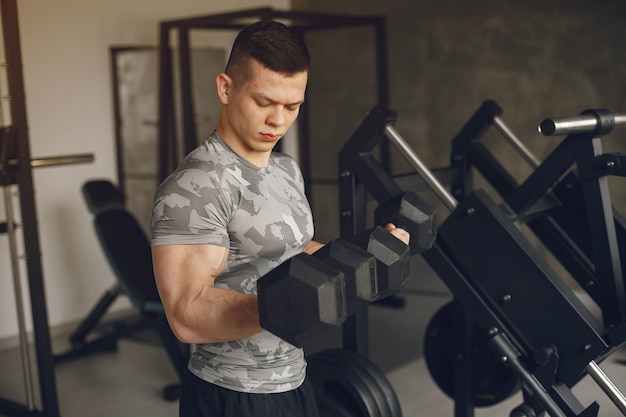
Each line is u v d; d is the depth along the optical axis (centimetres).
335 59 580
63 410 336
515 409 216
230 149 143
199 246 134
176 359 364
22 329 317
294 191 154
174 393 346
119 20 473
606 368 369
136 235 405
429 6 529
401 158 550
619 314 217
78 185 463
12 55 290
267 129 137
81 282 468
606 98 470
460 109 525
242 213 142
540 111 494
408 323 458
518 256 215
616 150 466
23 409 322
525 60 496
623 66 462
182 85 456
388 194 233
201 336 125
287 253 149
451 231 227
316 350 408
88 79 462
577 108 481
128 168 482
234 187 141
